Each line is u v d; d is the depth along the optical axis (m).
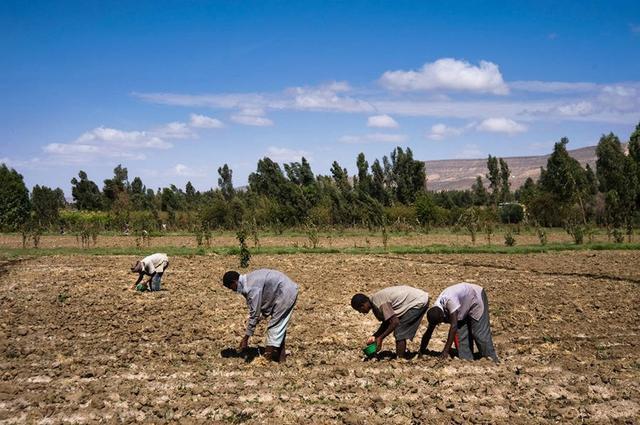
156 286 19.23
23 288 19.92
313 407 8.76
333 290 19.44
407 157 72.06
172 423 8.16
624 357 11.59
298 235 46.69
